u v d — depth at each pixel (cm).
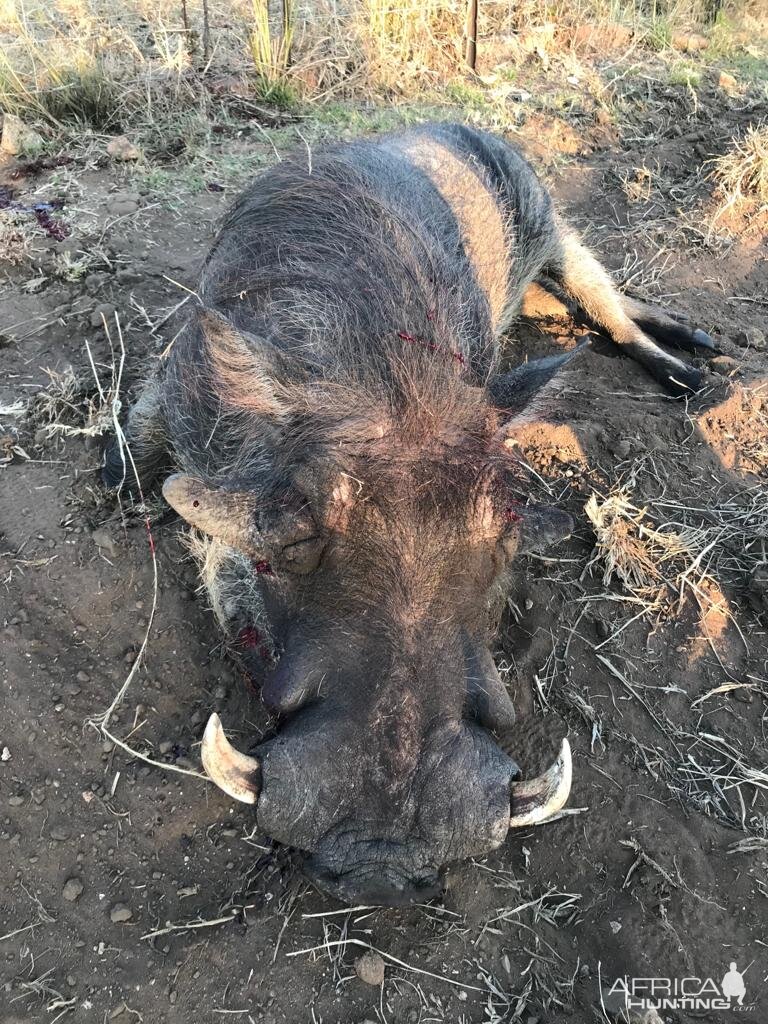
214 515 59
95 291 114
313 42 179
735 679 87
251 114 162
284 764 54
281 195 86
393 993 65
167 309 113
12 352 105
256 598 68
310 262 74
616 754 79
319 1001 65
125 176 139
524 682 82
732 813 77
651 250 145
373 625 55
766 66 209
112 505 90
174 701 78
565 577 91
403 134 116
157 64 164
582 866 73
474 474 57
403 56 181
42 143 143
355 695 55
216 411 73
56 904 68
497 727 59
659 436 108
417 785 54
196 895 69
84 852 70
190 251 125
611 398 114
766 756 82
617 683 84
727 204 152
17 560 84
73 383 100
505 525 58
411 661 55
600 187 157
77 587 82
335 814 54
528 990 66
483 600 59
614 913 70
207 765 55
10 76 149
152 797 73
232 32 182
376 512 55
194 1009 64
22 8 166
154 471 93
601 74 191
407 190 92
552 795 58
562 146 166
